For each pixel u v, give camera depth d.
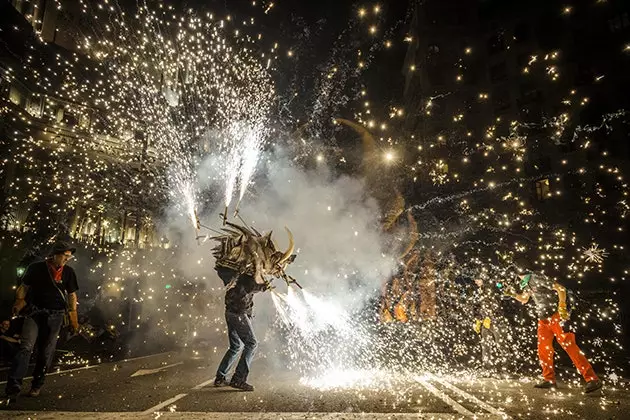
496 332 8.57
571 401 5.20
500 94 34.47
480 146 32.81
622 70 30.80
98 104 24.94
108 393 5.47
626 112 29.22
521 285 6.76
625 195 25.62
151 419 4.02
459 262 21.67
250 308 5.95
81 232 23.83
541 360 6.34
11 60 21.11
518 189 30.70
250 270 5.89
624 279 22.86
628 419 4.27
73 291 5.76
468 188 31.56
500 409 4.65
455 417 4.20
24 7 23.12
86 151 23.44
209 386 5.98
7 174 20.64
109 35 23.78
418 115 35.84
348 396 5.31
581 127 30.19
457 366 8.98
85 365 8.80
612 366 9.48
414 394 5.50
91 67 24.91
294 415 4.20
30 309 5.30
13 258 20.19
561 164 29.91
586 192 28.55
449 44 36.53
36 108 23.31
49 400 5.02
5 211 20.14
